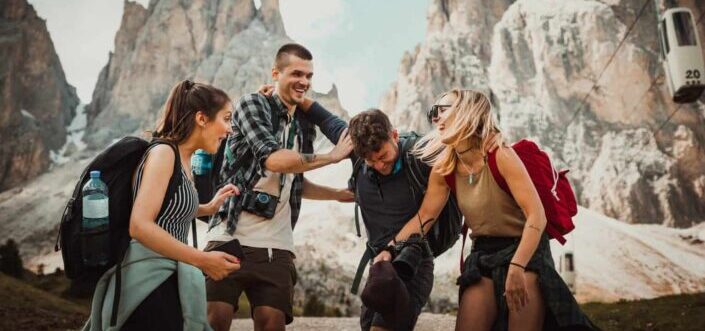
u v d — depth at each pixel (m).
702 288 147.25
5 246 43.50
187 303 3.94
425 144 5.17
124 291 3.83
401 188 5.25
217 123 4.26
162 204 3.96
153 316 3.84
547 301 4.43
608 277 152.62
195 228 4.33
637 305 21.02
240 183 5.38
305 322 16.92
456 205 5.32
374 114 5.14
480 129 4.64
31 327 21.05
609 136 199.00
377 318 5.02
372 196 5.36
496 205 4.61
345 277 126.12
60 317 24.02
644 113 199.88
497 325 4.59
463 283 4.68
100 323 3.85
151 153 3.95
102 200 3.76
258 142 5.27
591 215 182.62
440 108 4.75
